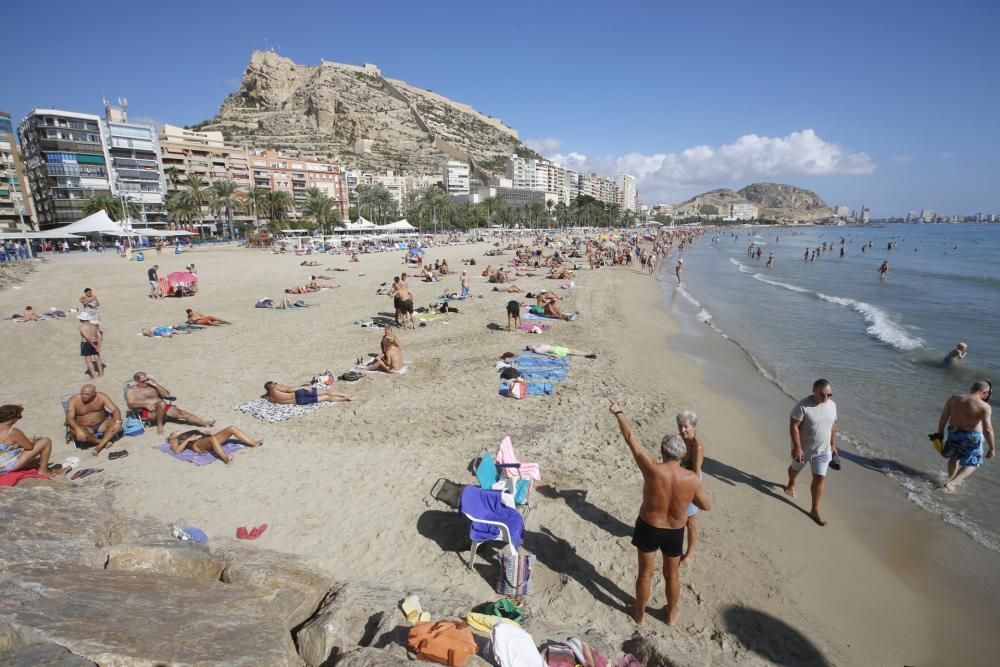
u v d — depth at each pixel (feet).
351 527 19.77
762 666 14.23
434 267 114.62
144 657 10.07
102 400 26.55
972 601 17.52
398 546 18.66
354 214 361.71
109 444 26.55
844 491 24.50
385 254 172.65
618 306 75.82
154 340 49.93
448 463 24.88
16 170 282.36
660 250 211.20
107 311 65.82
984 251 252.01
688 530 17.93
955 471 24.77
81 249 203.62
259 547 17.85
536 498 21.83
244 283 94.53
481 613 14.87
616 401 34.19
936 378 43.21
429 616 14.32
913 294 99.14
